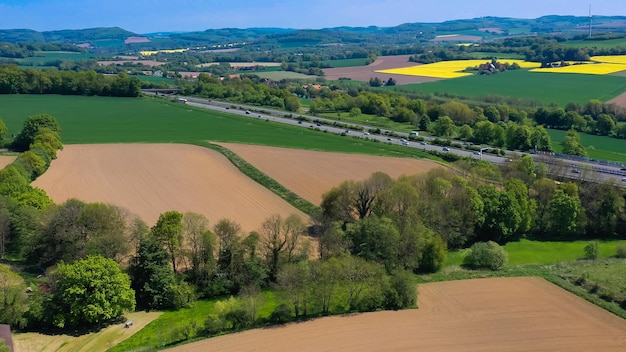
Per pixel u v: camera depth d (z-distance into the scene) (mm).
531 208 104000
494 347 63000
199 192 118875
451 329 67188
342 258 78500
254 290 74188
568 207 103250
